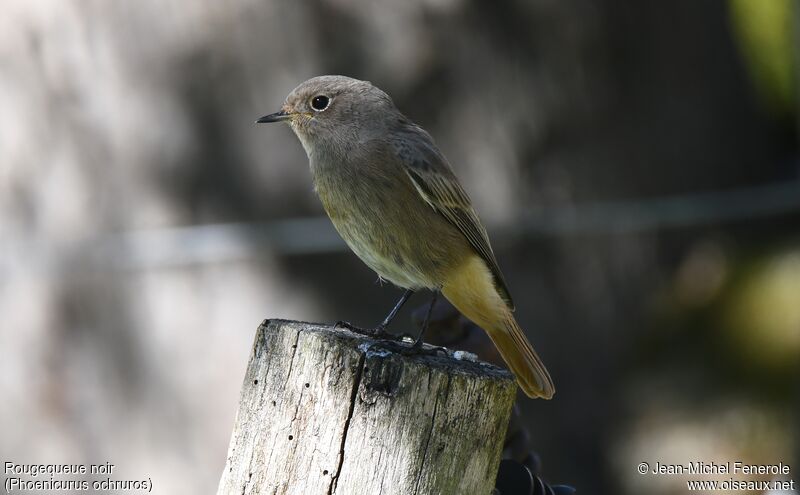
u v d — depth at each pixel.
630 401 13.41
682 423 13.17
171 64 11.27
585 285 13.08
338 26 11.27
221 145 11.41
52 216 11.74
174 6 11.15
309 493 5.33
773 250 14.38
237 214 11.52
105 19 11.24
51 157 11.65
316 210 11.53
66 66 11.39
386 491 5.25
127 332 11.81
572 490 7.07
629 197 13.44
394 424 5.27
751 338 13.52
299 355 5.46
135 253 11.61
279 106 11.30
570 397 13.12
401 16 11.46
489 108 12.14
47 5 11.27
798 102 14.25
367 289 11.58
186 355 11.74
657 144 13.62
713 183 14.44
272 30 11.17
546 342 12.94
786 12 15.80
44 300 11.87
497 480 6.18
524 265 12.70
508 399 5.45
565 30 12.45
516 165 12.43
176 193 11.54
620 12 12.89
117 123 11.45
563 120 12.63
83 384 12.00
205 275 11.61
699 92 14.12
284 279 11.56
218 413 11.78
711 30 14.21
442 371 5.32
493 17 11.97
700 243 14.33
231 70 11.25
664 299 14.08
